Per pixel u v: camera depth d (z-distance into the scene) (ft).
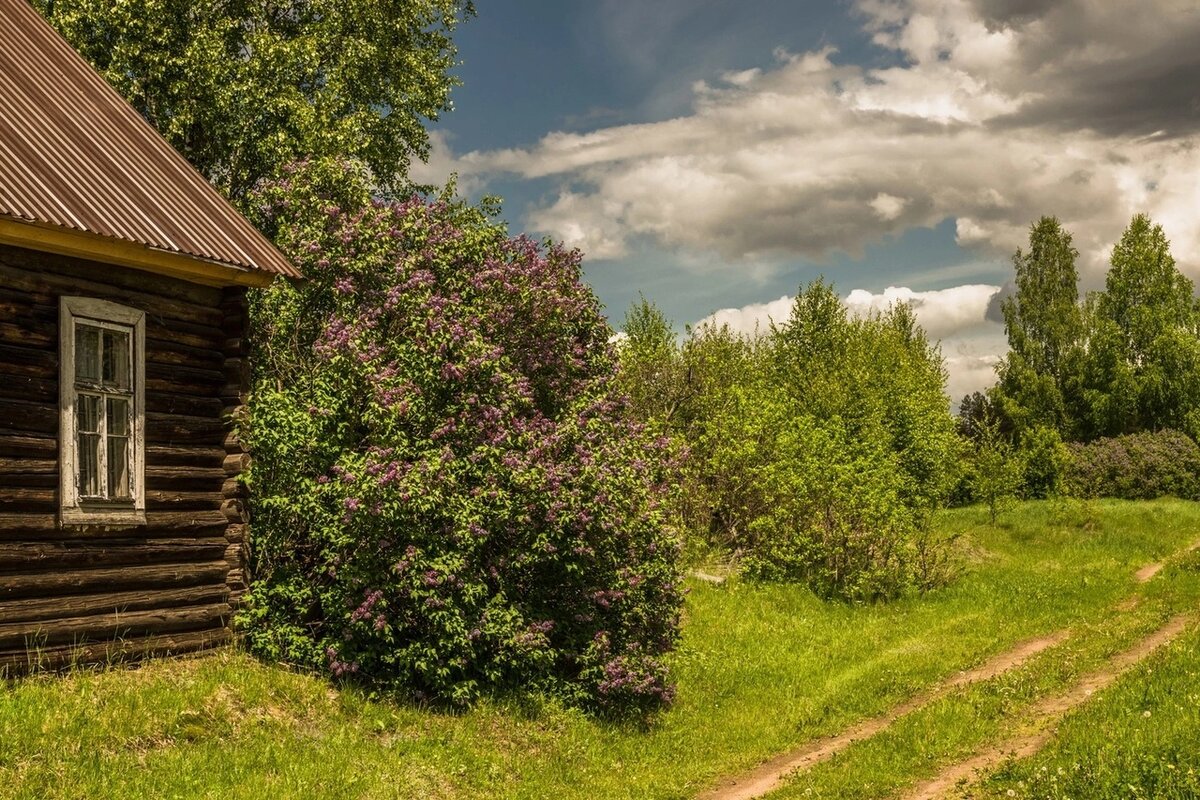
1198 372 191.21
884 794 34.53
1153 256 198.49
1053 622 68.80
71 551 37.11
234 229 45.47
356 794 31.73
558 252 60.85
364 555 42.86
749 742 46.21
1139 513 122.72
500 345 54.24
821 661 60.75
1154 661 46.09
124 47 80.48
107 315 39.14
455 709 43.32
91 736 31.19
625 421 59.31
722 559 82.23
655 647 53.01
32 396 36.47
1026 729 40.96
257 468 45.50
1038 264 205.46
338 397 46.44
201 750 32.50
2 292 35.76
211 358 43.96
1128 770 28.37
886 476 91.15
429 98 96.17
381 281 53.31
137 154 46.50
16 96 43.55
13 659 34.73
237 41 88.22
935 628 69.21
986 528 117.08
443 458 43.86
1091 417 194.59
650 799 37.42
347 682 42.16
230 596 43.52
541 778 38.47
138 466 39.99
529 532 46.50
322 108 84.74
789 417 97.25
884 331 157.38
